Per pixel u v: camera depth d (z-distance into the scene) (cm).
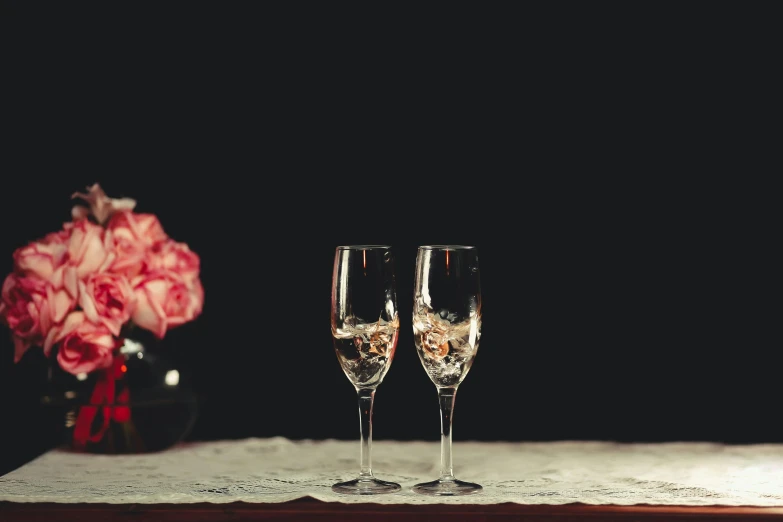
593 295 198
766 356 197
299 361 202
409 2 199
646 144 197
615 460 156
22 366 205
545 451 162
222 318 202
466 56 198
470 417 200
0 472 205
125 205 165
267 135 201
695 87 196
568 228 198
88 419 160
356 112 200
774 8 195
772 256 196
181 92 202
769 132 196
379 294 142
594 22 197
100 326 158
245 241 202
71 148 203
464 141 199
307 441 169
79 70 202
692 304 198
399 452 162
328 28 200
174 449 164
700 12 196
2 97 202
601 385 199
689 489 141
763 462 155
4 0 201
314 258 202
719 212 197
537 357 199
